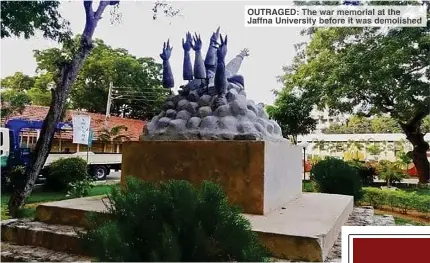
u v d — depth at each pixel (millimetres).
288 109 12227
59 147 13102
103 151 14797
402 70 9609
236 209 2186
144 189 2244
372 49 9820
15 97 11070
